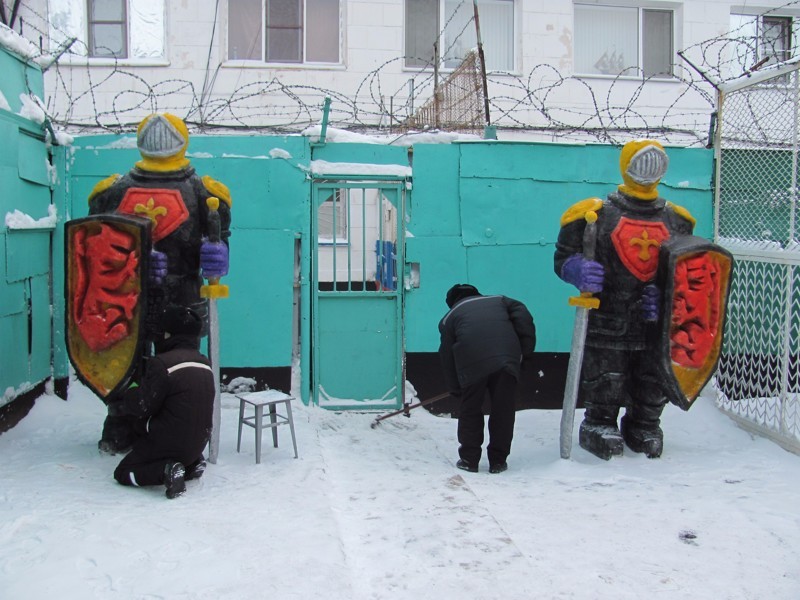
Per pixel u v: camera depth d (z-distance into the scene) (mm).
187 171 5324
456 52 11094
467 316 5508
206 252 5125
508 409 5383
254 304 6816
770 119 6531
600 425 5895
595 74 11484
